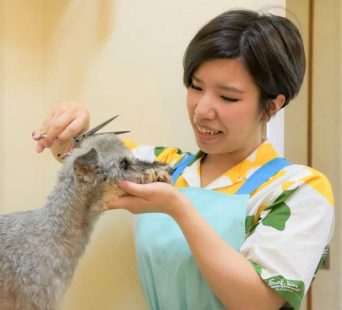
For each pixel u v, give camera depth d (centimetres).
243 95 99
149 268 108
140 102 145
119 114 148
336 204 201
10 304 100
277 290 88
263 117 106
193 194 107
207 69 99
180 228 95
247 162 109
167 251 104
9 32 153
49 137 117
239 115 100
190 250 98
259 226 95
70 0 154
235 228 99
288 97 105
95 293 152
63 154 117
